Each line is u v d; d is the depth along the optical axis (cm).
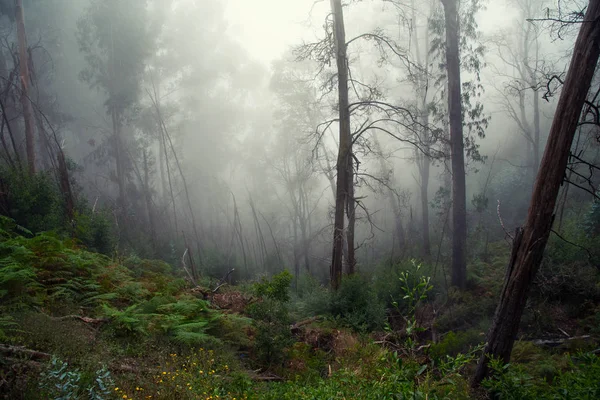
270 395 575
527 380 552
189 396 498
